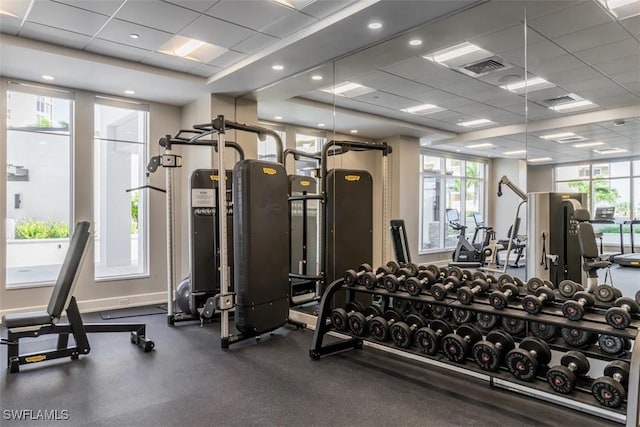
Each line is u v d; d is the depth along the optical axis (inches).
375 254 200.4
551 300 118.7
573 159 144.1
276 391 125.7
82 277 232.2
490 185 168.9
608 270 128.2
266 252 178.1
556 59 150.3
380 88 216.5
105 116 243.3
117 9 151.2
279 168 187.8
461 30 157.5
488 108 172.2
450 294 139.6
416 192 195.5
